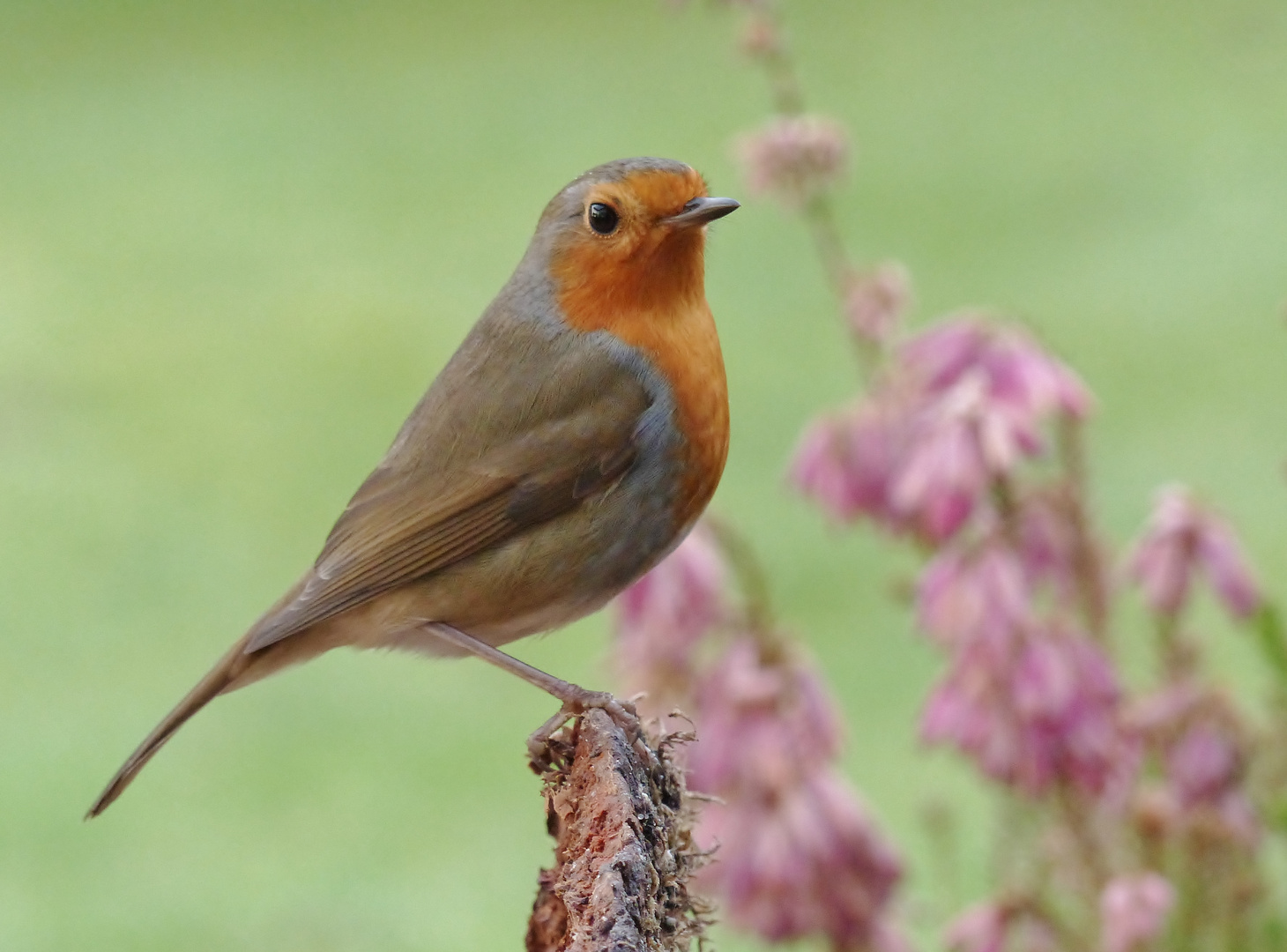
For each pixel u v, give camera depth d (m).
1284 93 21.12
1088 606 6.54
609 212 5.84
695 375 5.90
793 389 15.53
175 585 13.74
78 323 18.58
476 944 10.13
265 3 29.53
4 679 12.66
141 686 12.61
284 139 23.78
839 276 7.09
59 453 15.76
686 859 4.88
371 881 10.66
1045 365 6.36
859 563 13.05
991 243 18.00
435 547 5.86
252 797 11.49
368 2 29.33
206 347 17.84
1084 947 6.24
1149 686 7.00
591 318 5.92
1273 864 7.32
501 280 19.02
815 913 6.39
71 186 22.62
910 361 6.60
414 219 20.75
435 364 17.30
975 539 6.29
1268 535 12.47
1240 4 24.69
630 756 4.80
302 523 14.55
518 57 26.09
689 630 6.48
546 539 5.86
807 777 6.38
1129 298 16.41
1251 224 17.66
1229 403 14.38
